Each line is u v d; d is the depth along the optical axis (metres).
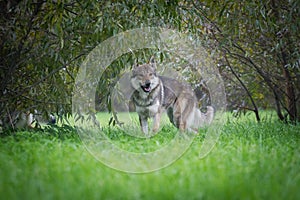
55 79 11.34
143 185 5.49
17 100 11.34
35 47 10.62
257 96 15.19
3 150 7.96
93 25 9.97
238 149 8.03
